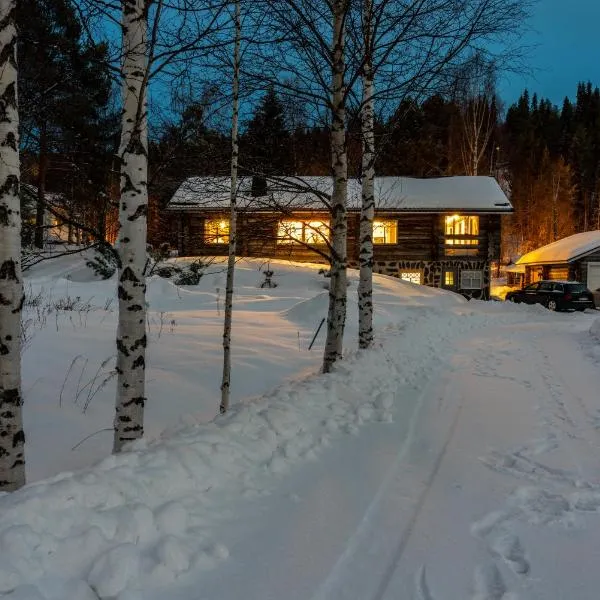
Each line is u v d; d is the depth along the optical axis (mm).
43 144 5727
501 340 12648
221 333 10492
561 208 53594
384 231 28609
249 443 4465
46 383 6262
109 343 8312
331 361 7777
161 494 3406
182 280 20359
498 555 3074
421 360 9500
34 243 6289
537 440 5156
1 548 2410
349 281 21531
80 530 2752
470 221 28641
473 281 28516
